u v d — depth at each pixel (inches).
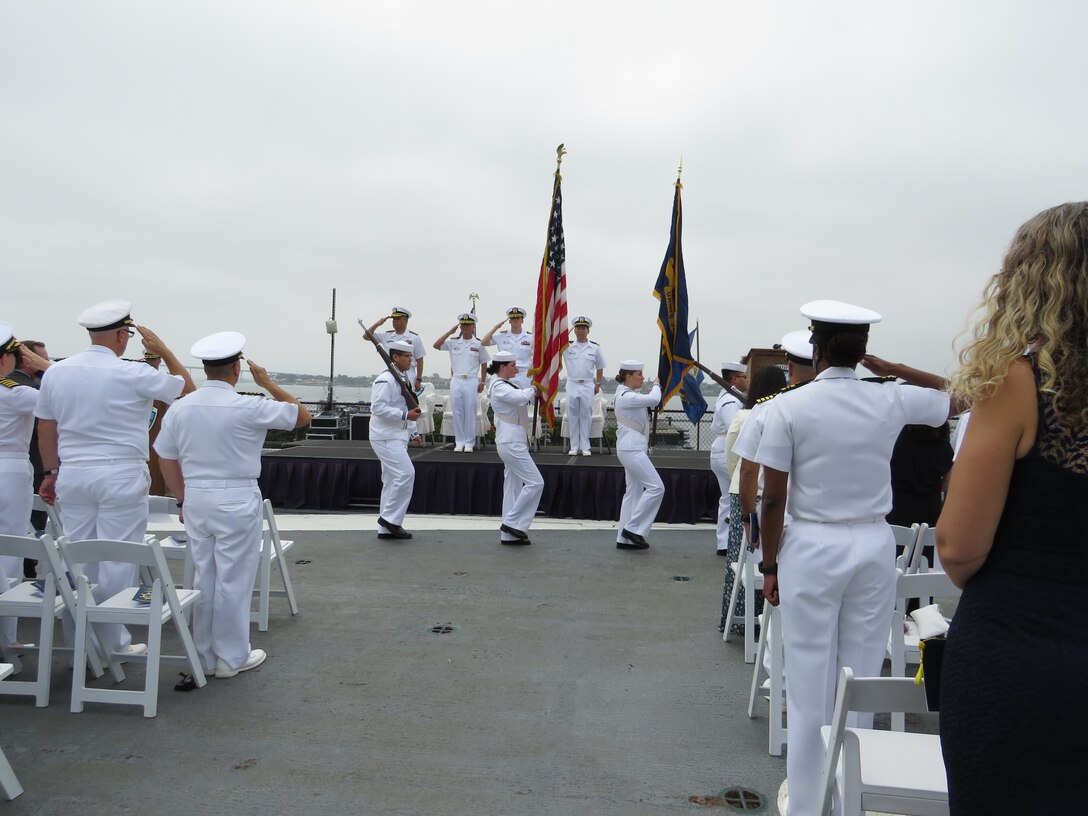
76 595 141.9
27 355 187.2
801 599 100.7
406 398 304.3
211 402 160.7
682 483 349.1
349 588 232.4
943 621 138.7
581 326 430.9
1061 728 52.3
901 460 172.2
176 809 112.0
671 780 123.3
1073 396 52.6
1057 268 54.2
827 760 80.9
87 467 160.2
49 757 126.6
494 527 332.2
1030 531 54.2
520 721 143.9
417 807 114.0
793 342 129.0
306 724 140.7
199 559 161.5
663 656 178.9
